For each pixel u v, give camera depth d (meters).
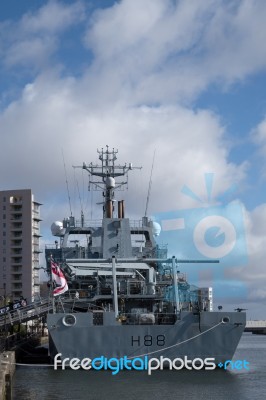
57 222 57.22
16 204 165.12
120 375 41.19
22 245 163.50
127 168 58.12
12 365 43.16
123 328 41.47
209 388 37.59
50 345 44.66
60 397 34.66
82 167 57.62
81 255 54.09
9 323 51.25
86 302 45.91
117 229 53.06
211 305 45.00
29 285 161.25
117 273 47.59
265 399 34.62
